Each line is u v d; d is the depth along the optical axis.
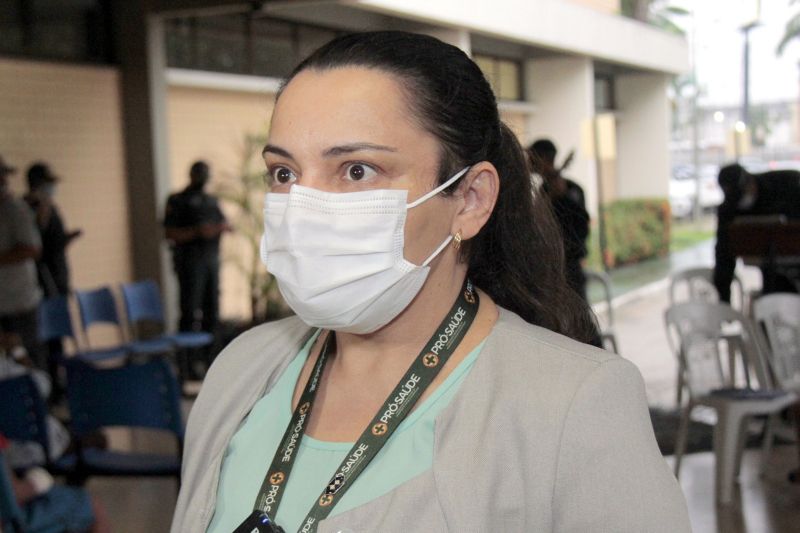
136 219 8.17
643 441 0.96
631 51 16.23
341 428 1.07
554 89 14.92
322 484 1.02
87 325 6.49
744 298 6.90
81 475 3.65
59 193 7.59
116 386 3.54
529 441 0.95
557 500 0.95
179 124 8.71
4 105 7.18
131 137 8.11
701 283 6.44
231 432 1.16
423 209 1.02
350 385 1.09
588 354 1.00
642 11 18.73
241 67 9.34
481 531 0.92
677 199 25.89
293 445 1.07
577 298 1.22
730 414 4.35
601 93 18.38
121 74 8.07
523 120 14.98
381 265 1.00
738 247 5.54
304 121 1.00
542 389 0.97
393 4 9.49
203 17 8.88
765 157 39.25
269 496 1.03
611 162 18.41
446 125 1.01
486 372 1.01
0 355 4.14
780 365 4.78
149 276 8.17
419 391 1.03
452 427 0.98
